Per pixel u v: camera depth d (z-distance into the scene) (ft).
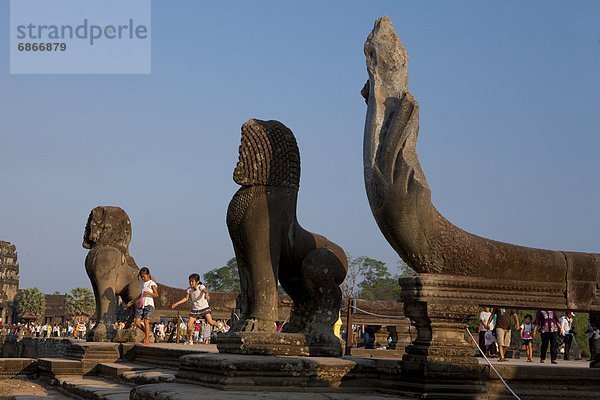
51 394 42.24
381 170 25.86
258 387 25.80
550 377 27.22
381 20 27.37
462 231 26.76
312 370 26.63
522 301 27.32
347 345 53.06
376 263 188.55
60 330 220.84
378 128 26.32
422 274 26.32
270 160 31.55
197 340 71.15
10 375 50.55
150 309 53.42
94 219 56.75
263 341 29.58
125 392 34.42
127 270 56.13
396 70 26.81
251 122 31.83
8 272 296.10
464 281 26.45
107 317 54.70
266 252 31.19
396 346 58.70
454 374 25.72
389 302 59.31
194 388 25.77
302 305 32.73
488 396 26.09
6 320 286.87
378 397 24.80
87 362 48.70
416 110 25.95
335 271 31.58
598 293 28.45
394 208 25.59
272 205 31.37
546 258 27.86
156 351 45.57
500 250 27.14
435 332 26.25
